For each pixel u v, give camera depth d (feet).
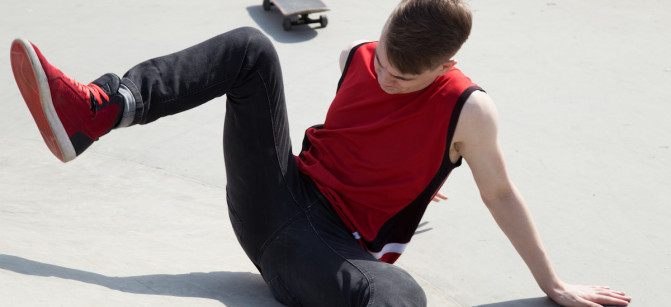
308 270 5.64
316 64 14.15
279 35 15.76
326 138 6.35
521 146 10.75
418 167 5.80
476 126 5.54
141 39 15.43
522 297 7.20
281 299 6.06
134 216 8.57
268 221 5.98
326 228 5.95
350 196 6.07
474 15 16.97
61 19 16.67
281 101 6.08
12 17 16.72
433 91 5.64
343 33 15.87
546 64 13.99
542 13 17.08
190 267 6.82
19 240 6.15
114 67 13.91
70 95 5.07
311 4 16.10
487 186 6.08
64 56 14.39
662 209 8.98
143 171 10.12
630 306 7.02
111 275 5.75
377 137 5.88
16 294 4.41
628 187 9.55
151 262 6.67
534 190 9.50
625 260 7.90
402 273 5.57
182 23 16.49
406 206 6.01
